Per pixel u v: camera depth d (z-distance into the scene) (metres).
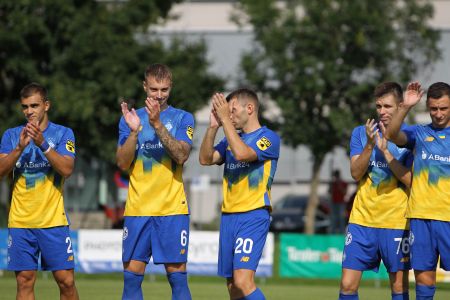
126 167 24.78
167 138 24.02
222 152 25.50
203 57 74.56
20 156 26.17
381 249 25.31
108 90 68.69
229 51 109.19
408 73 71.94
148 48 71.31
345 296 25.44
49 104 26.73
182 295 25.06
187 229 25.09
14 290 42.50
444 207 24.67
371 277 50.00
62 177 26.56
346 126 69.56
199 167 106.44
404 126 25.44
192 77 71.31
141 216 24.73
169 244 24.69
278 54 71.44
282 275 51.31
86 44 68.50
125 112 24.41
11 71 70.50
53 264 26.36
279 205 89.75
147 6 71.75
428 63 73.56
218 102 24.22
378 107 25.20
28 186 26.22
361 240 25.33
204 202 108.69
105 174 96.50
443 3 105.75
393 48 71.69
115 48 69.06
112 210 79.75
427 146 24.83
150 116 23.80
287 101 71.25
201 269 50.56
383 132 24.83
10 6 66.88
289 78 72.88
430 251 24.86
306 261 51.25
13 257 26.36
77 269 51.56
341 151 106.62
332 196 72.00
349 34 69.88
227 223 24.83
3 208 76.44
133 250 24.86
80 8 69.94
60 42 69.50
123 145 24.53
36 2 67.19
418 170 24.95
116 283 48.94
